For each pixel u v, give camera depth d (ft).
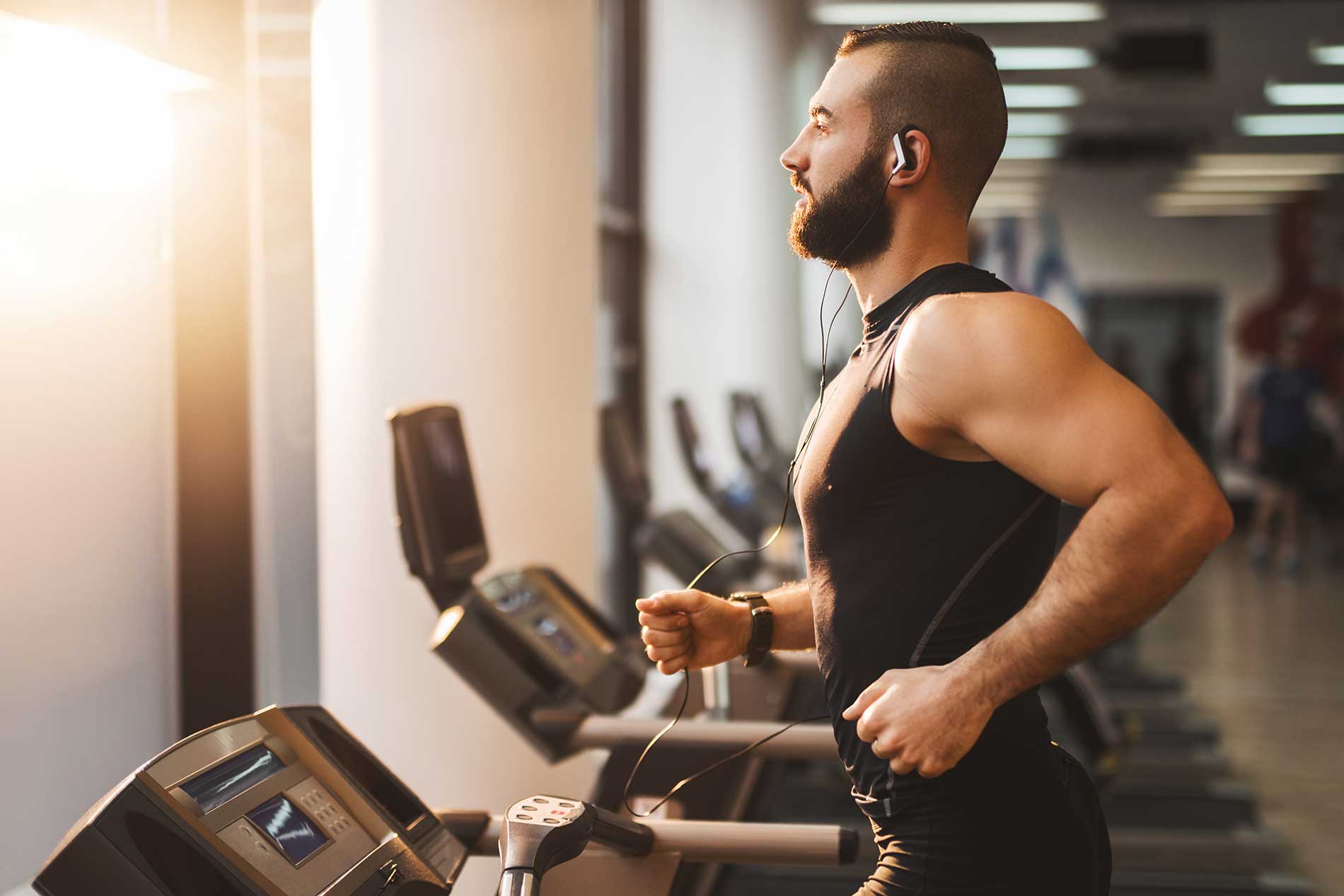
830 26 24.56
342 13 8.04
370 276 8.23
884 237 4.13
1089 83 28.58
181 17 6.57
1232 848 11.58
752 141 20.38
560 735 6.47
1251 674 19.54
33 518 5.73
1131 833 11.96
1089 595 3.37
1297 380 30.55
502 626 6.79
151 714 6.66
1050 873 3.96
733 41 19.92
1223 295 45.16
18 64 5.33
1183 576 3.34
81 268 6.04
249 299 6.85
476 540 6.99
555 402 8.96
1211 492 3.35
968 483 3.80
